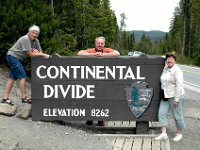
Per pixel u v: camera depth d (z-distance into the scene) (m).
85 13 19.50
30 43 6.73
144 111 6.79
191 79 20.69
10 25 10.23
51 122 6.95
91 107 6.84
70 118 6.85
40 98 6.82
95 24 20.70
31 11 10.88
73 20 19.06
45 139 5.84
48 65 6.78
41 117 6.84
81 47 19.92
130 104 6.80
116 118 6.84
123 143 6.30
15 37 10.24
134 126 7.51
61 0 17.73
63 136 6.24
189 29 71.06
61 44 13.74
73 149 5.71
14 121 6.40
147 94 6.77
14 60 6.82
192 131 7.38
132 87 6.78
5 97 6.97
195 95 12.73
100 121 7.49
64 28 17.77
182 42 76.25
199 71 29.30
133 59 6.76
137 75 6.77
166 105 6.60
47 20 11.27
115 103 6.82
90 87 6.80
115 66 6.77
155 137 6.66
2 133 5.59
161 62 6.74
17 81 9.57
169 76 6.46
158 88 6.77
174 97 6.47
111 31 31.69
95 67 6.78
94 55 7.07
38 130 6.23
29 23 10.35
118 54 7.22
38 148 5.45
